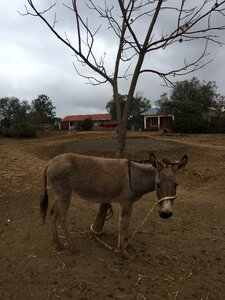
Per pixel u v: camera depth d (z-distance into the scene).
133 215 3.70
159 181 2.49
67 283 2.33
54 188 2.73
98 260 2.65
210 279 2.53
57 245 2.77
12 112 34.53
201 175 6.37
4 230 3.21
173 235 3.23
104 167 2.71
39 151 9.81
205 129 19.50
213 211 4.01
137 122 32.12
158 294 2.30
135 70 3.09
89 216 3.57
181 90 27.81
